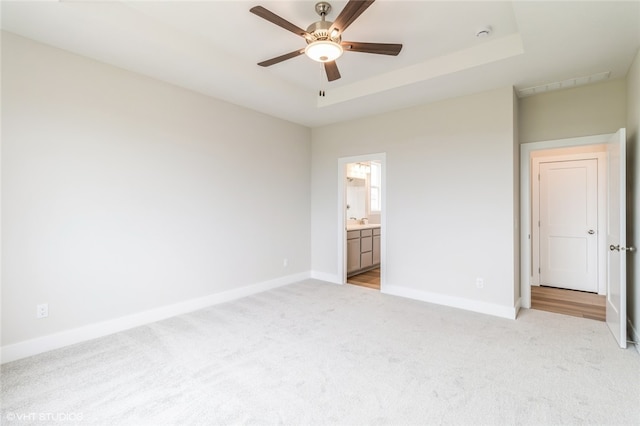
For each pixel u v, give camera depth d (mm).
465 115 3650
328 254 5047
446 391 2008
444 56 3096
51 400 1907
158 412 1802
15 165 2406
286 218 4805
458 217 3709
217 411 1814
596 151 4336
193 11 2410
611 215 2961
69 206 2674
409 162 4109
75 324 2707
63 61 2637
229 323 3176
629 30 2301
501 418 1754
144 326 3090
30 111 2469
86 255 2773
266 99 3842
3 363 2340
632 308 2875
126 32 2387
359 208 6719
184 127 3486
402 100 3842
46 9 2092
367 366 2324
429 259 3939
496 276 3445
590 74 3072
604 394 1963
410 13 2391
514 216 3398
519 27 2289
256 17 2492
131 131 3059
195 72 3092
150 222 3207
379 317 3357
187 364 2350
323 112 4355
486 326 3104
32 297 2486
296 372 2240
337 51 2279
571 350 2564
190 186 3551
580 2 1995
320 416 1774
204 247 3693
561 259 4605
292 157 4902
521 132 3729
